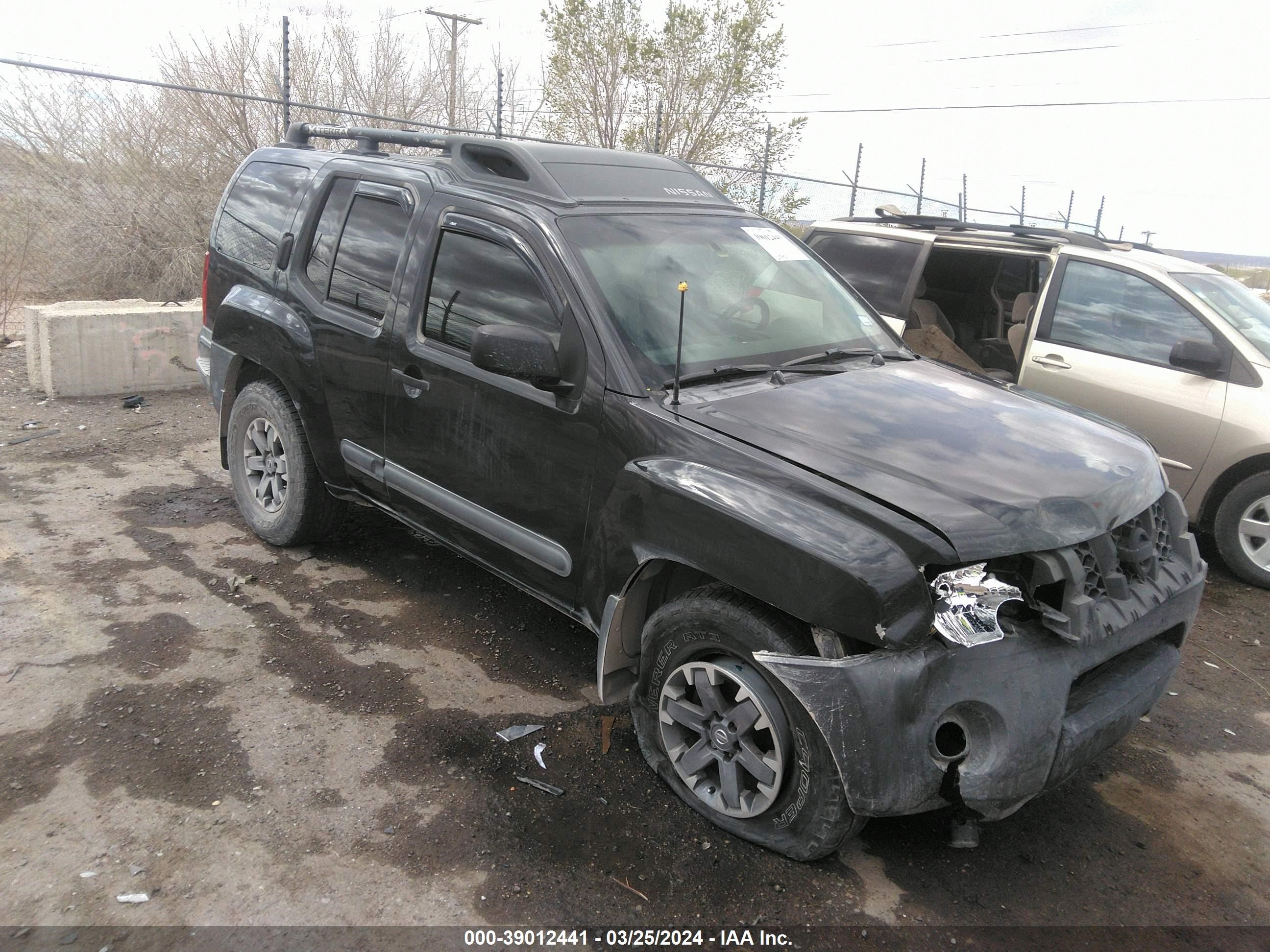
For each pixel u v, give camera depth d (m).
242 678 3.59
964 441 2.96
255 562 4.62
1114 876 2.89
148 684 3.50
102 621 3.93
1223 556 5.43
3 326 9.17
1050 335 5.91
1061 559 2.61
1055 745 2.54
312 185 4.41
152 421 6.85
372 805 2.94
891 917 2.63
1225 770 3.54
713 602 2.77
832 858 2.86
